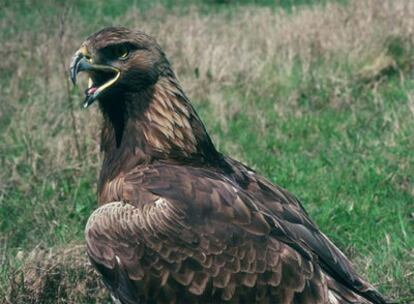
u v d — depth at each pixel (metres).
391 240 11.45
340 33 19.81
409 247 11.12
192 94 17.47
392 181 13.09
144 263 8.06
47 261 10.63
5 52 20.50
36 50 20.34
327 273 7.93
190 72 18.58
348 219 12.24
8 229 12.35
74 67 8.66
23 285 10.33
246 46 19.80
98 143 14.21
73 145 14.27
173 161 8.63
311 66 18.34
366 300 7.86
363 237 11.78
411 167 13.34
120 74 8.58
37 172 13.81
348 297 7.80
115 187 8.53
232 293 7.86
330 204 12.52
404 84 17.28
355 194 12.88
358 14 20.52
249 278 7.82
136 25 23.06
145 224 8.07
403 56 18.27
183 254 7.95
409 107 15.35
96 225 8.30
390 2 20.42
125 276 8.15
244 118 16.28
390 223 12.03
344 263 8.09
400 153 13.75
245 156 14.41
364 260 10.93
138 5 28.91
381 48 18.50
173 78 8.70
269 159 14.27
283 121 15.98
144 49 8.60
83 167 13.75
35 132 14.91
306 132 15.55
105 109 8.84
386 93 16.97
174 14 26.50
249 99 17.22
